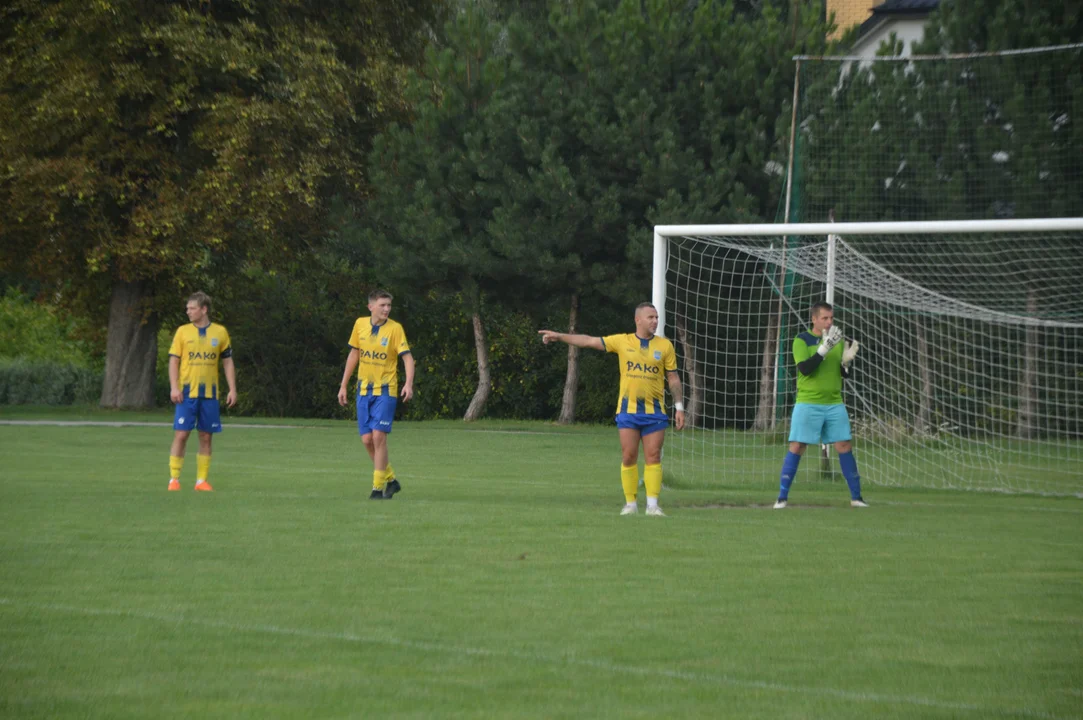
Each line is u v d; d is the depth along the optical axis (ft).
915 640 70.38
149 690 58.23
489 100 366.02
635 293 357.82
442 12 433.89
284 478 185.57
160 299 396.16
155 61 358.64
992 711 55.62
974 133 325.01
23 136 350.23
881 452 253.65
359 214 400.88
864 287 245.24
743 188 336.08
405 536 112.47
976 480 212.64
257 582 87.20
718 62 359.05
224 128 349.00
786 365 268.00
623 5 362.53
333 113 370.32
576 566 96.12
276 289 469.98
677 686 59.72
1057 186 314.14
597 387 437.99
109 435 283.59
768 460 241.76
